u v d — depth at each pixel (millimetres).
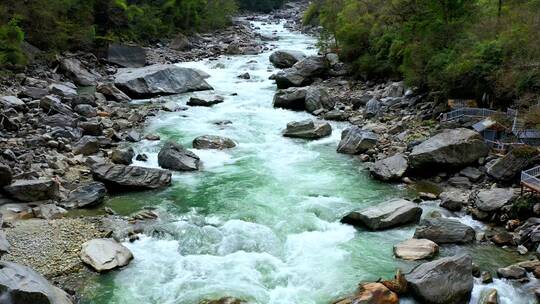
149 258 16406
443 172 23156
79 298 14281
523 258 16219
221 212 19766
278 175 23797
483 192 19688
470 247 17078
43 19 46438
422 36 34188
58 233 17438
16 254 15859
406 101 33188
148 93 39375
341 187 22438
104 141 27172
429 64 31188
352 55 45375
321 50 54281
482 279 14945
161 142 28125
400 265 16109
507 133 23672
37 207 19078
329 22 54125
